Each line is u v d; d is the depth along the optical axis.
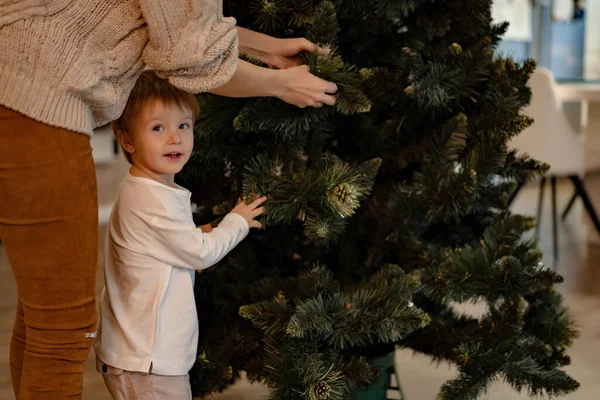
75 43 0.98
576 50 5.44
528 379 1.35
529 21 5.16
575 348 2.10
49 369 1.06
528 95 1.52
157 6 0.99
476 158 1.38
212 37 1.03
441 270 1.34
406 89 1.29
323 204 1.27
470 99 1.47
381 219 1.48
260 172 1.32
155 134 1.24
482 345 1.39
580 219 3.86
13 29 0.95
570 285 2.72
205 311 1.52
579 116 4.62
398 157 1.46
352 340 1.28
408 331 1.28
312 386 1.20
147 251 1.23
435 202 1.37
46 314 1.05
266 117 1.29
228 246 1.27
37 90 0.96
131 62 1.04
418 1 1.37
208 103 1.36
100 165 3.84
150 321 1.23
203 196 1.52
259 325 1.29
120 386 1.25
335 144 1.54
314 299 1.26
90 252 1.05
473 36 1.48
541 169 1.50
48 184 0.99
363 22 1.39
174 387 1.26
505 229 1.44
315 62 1.28
